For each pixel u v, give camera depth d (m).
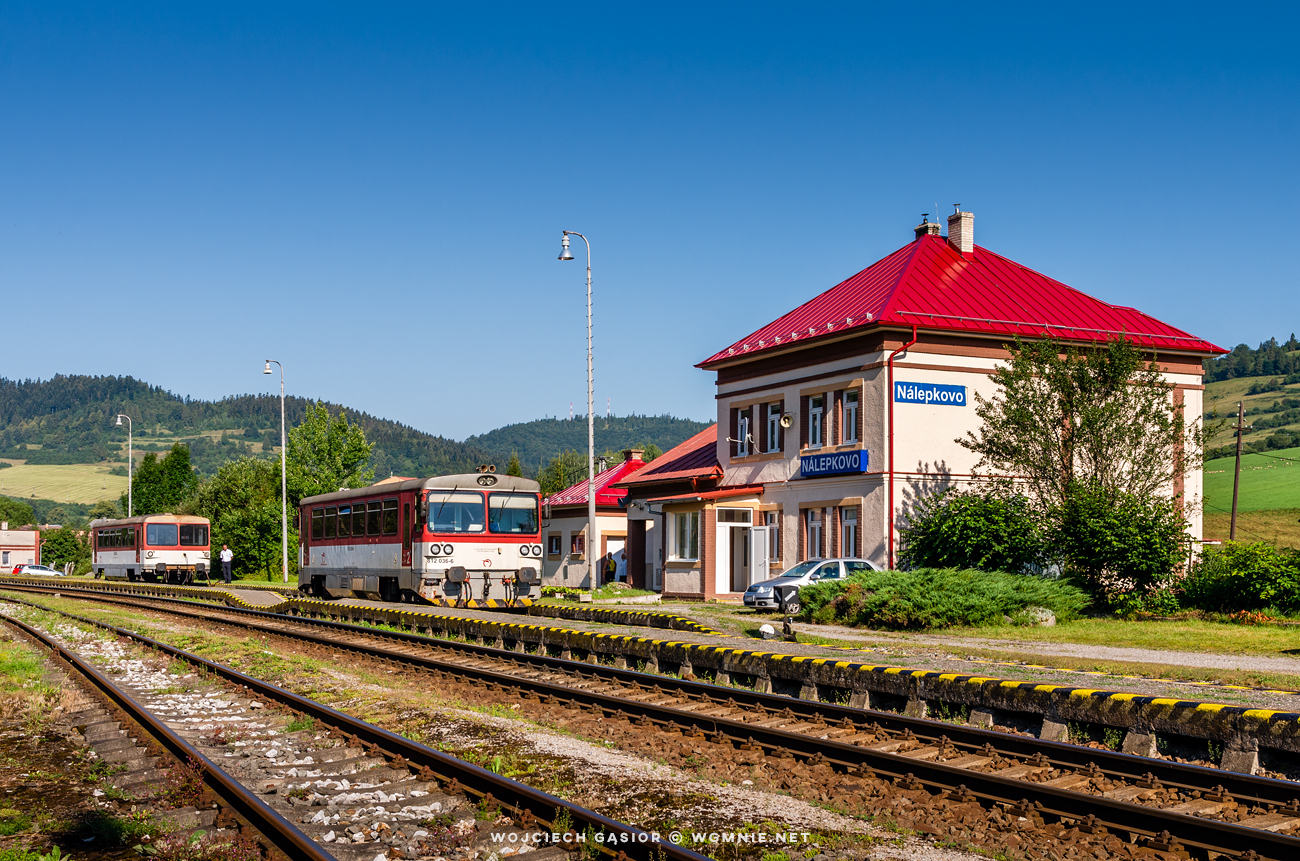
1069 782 9.01
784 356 34.12
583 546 48.53
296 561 63.25
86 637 24.20
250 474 73.56
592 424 38.00
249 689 15.19
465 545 27.56
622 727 11.95
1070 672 14.63
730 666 15.93
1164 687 12.96
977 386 31.20
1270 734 9.76
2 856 7.29
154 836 7.83
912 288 32.12
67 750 11.12
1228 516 65.38
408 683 16.33
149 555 53.62
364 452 69.31
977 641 19.30
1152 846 7.45
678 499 35.91
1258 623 22.64
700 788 9.19
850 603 23.34
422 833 7.80
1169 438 28.02
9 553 120.12
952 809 8.40
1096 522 25.70
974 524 26.44
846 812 8.43
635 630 22.14
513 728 12.10
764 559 34.53
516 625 21.39
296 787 9.25
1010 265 35.94
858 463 30.52
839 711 12.20
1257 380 191.50
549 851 7.32
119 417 77.06
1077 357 28.41
